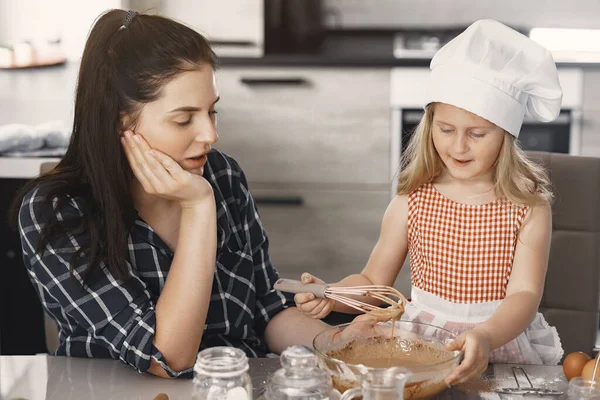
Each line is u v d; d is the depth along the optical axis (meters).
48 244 1.24
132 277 1.27
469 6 3.76
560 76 3.20
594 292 1.75
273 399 0.92
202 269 1.23
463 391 1.10
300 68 3.29
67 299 1.24
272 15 3.76
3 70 3.12
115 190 1.26
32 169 2.78
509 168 1.49
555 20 3.70
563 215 1.75
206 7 3.29
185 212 1.25
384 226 1.66
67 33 3.11
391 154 3.33
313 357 0.93
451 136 1.44
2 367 1.20
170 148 1.23
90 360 1.24
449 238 1.57
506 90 1.40
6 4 3.09
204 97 1.21
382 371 0.90
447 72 1.42
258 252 1.54
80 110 1.26
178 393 1.12
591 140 3.24
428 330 1.24
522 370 1.18
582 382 1.01
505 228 1.53
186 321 1.20
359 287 1.25
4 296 2.81
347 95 3.30
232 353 0.95
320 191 3.38
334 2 3.78
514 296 1.45
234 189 1.50
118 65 1.20
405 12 3.79
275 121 3.34
